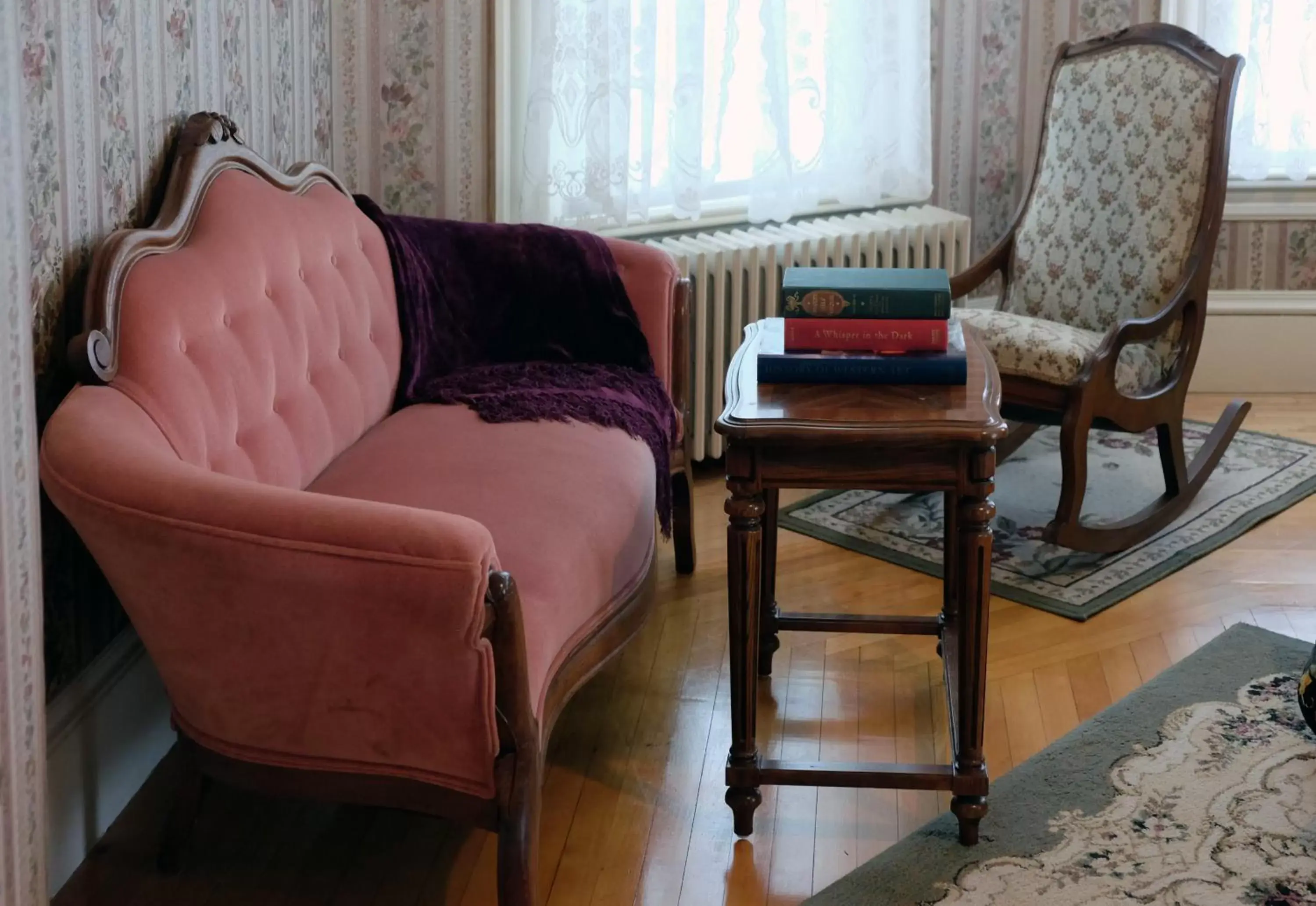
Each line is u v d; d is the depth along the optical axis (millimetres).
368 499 2129
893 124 3732
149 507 1595
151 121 2199
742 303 3521
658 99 3512
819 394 2021
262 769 1781
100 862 2008
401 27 3213
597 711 2453
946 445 1898
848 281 2129
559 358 2812
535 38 3197
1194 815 2090
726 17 3441
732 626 1996
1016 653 2672
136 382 1842
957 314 3260
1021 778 2201
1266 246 4281
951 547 2449
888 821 2133
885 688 2545
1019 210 3570
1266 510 3371
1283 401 4270
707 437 3629
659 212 3582
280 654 1657
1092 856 1996
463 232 2824
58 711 1947
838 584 2973
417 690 1644
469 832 2102
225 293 2084
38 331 1850
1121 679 2561
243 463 2014
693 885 1975
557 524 2080
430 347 2736
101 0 1997
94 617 2086
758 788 2188
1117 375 3096
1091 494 3486
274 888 1958
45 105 1844
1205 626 2777
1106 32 4129
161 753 2285
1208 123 3170
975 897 1909
